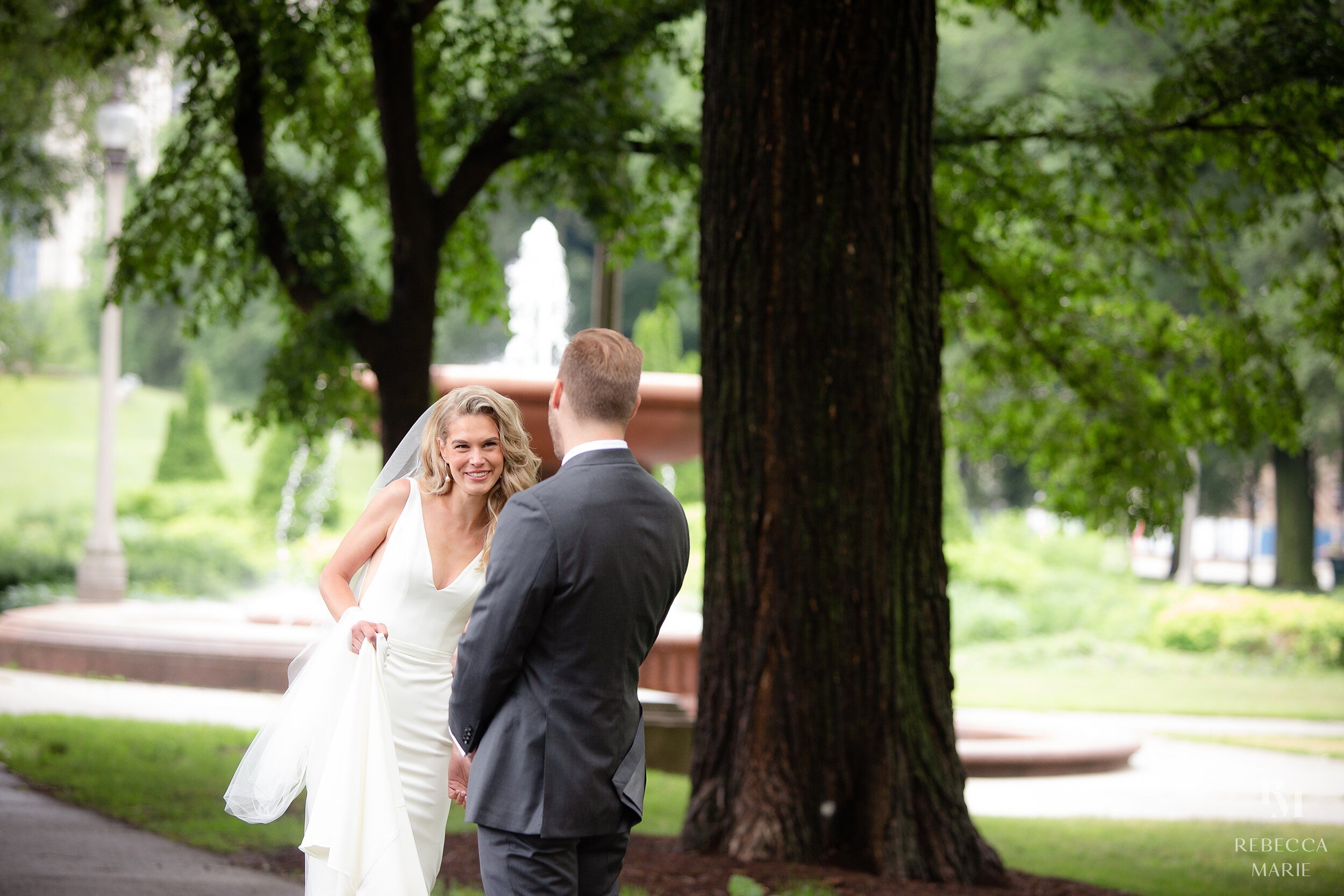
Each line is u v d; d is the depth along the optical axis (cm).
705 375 781
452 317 4781
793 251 743
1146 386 1281
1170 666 2473
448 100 1314
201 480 3816
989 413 1402
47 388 5341
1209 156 1141
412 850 445
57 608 1814
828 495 743
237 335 5788
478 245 1405
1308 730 1767
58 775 949
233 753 1102
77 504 3588
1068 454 1312
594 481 382
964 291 1216
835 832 741
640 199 1311
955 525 3120
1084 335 1258
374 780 445
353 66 1306
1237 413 1187
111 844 749
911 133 754
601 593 373
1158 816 1140
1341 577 4703
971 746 1374
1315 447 3788
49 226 1772
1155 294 3108
